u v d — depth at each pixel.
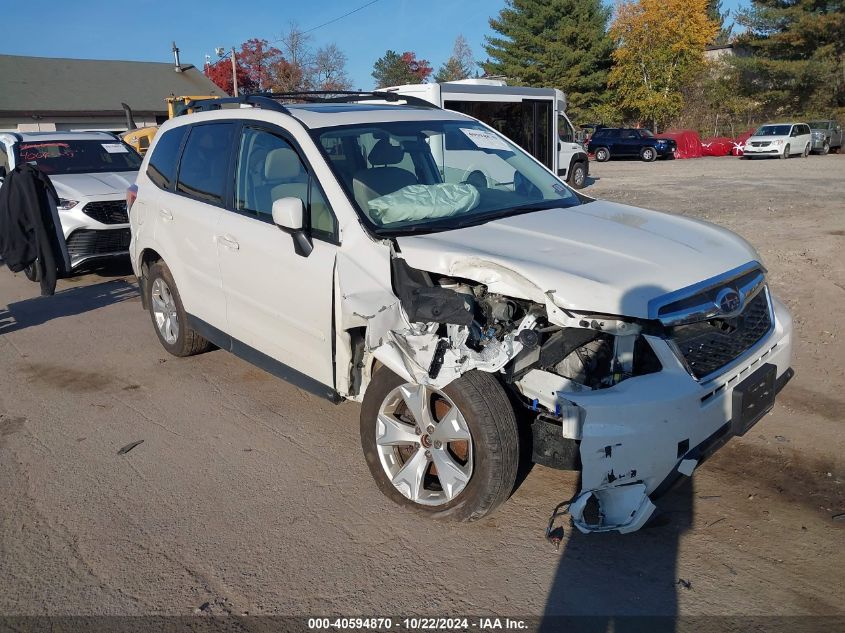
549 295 3.14
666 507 3.72
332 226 4.02
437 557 3.37
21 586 3.24
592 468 3.07
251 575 3.28
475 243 3.63
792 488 3.84
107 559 3.42
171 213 5.46
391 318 3.46
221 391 5.48
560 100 18.19
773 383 3.60
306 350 4.25
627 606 3.01
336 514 3.76
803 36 41.00
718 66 46.56
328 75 53.41
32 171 7.49
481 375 3.30
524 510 3.74
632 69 45.75
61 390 5.58
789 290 7.49
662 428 3.04
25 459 4.45
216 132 5.20
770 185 18.86
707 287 3.34
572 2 46.59
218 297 5.04
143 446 4.59
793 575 3.16
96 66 40.84
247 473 4.21
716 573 3.19
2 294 8.88
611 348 3.33
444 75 66.25
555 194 4.72
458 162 4.78
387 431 3.70
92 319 7.58
